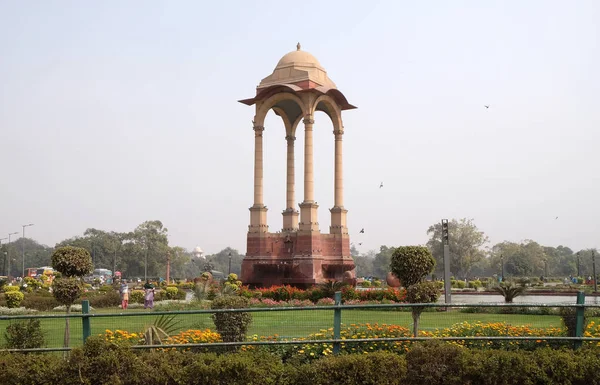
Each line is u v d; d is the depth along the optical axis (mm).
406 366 13031
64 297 19578
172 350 13836
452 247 143000
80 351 12945
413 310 16484
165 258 179750
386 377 12844
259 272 49375
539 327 19000
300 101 49250
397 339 13578
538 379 12602
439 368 12773
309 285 46906
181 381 12812
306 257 47500
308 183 48625
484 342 15500
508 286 40250
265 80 52031
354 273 50812
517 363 12703
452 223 144750
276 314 26219
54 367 12852
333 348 13883
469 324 19000
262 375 12820
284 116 54312
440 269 145875
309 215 48250
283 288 41406
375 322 19547
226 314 15578
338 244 49875
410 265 25281
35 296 43562
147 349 14172
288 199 53562
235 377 12789
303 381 12930
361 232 53188
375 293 38938
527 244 171125
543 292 58438
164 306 37531
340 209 50469
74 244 179125
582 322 13430
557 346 14945
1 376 12695
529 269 163750
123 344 13312
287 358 15070
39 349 13562
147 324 17672
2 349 14555
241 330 15711
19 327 16469
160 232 184500
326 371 12883
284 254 49594
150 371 12891
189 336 15977
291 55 51875
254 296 40688
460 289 79750
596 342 13453
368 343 15523
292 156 54281
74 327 21812
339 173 51156
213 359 13078
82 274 25094
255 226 50031
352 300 38062
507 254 167250
